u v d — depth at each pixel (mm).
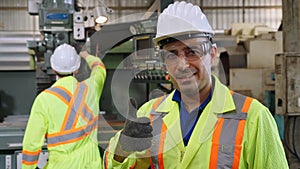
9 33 5941
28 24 6012
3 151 2652
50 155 2256
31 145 2246
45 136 2311
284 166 1056
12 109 4309
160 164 1092
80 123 1741
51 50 2793
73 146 2219
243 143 1049
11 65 5918
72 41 2768
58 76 2350
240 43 3883
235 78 3629
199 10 1056
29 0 2844
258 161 1044
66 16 2740
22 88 4316
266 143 1049
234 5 6496
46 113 2229
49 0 2758
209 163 1051
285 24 3191
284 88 2945
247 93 3594
